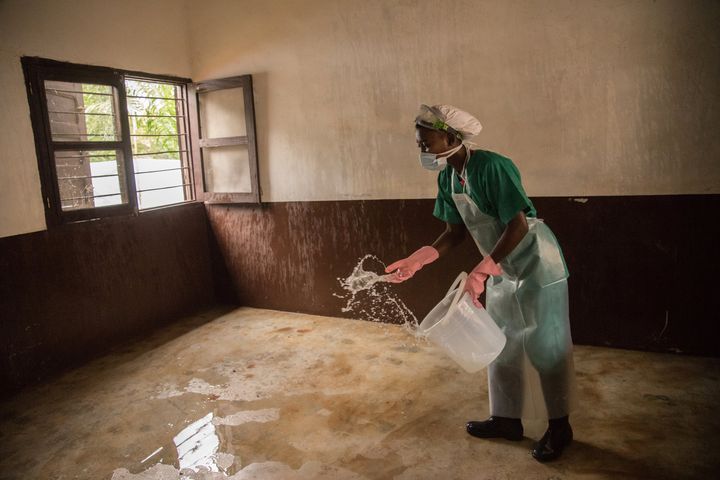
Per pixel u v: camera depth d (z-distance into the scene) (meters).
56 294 3.12
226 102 4.03
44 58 3.01
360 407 2.46
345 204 3.68
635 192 2.84
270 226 3.99
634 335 2.96
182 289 4.06
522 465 1.96
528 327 1.93
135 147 5.93
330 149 3.66
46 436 2.36
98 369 3.11
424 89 3.29
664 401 2.35
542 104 2.97
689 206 2.74
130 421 2.46
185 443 2.24
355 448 2.13
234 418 2.43
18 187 2.90
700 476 1.83
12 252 2.87
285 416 2.42
